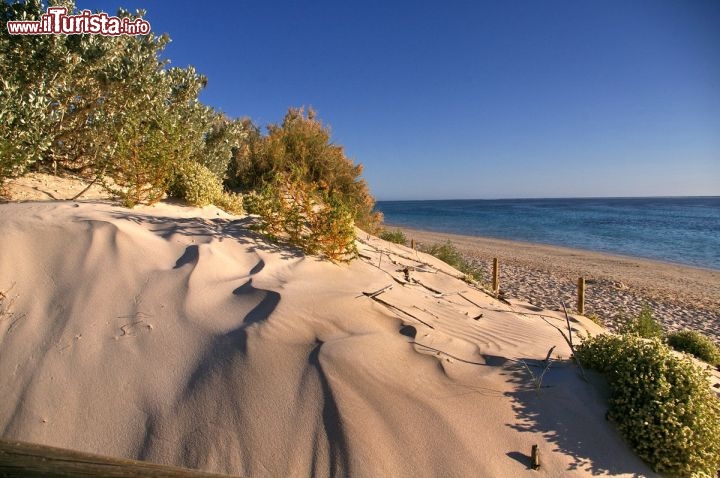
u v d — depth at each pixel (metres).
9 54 6.10
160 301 3.70
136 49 6.82
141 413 2.82
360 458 2.63
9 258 3.83
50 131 6.32
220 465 2.57
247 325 3.45
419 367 3.44
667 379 3.26
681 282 17.00
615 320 10.41
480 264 19.45
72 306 3.55
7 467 1.70
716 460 2.94
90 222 4.39
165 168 5.86
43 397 2.89
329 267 5.15
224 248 4.73
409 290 5.38
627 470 2.88
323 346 3.33
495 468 2.72
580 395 3.38
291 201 5.71
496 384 3.41
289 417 2.82
